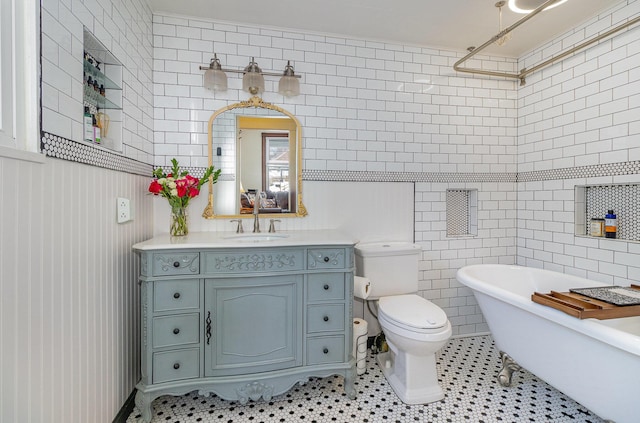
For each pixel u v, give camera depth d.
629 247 1.90
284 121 2.24
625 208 2.00
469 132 2.59
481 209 2.63
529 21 2.14
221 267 1.58
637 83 1.85
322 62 2.30
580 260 2.19
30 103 0.95
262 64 2.20
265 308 1.64
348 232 2.36
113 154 1.48
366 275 2.16
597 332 1.25
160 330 1.53
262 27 2.19
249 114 2.19
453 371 2.05
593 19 2.08
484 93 2.62
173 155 2.08
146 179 1.93
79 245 1.21
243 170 2.19
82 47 1.22
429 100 2.50
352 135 2.36
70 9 1.13
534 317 1.59
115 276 1.51
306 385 1.90
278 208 2.24
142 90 1.86
